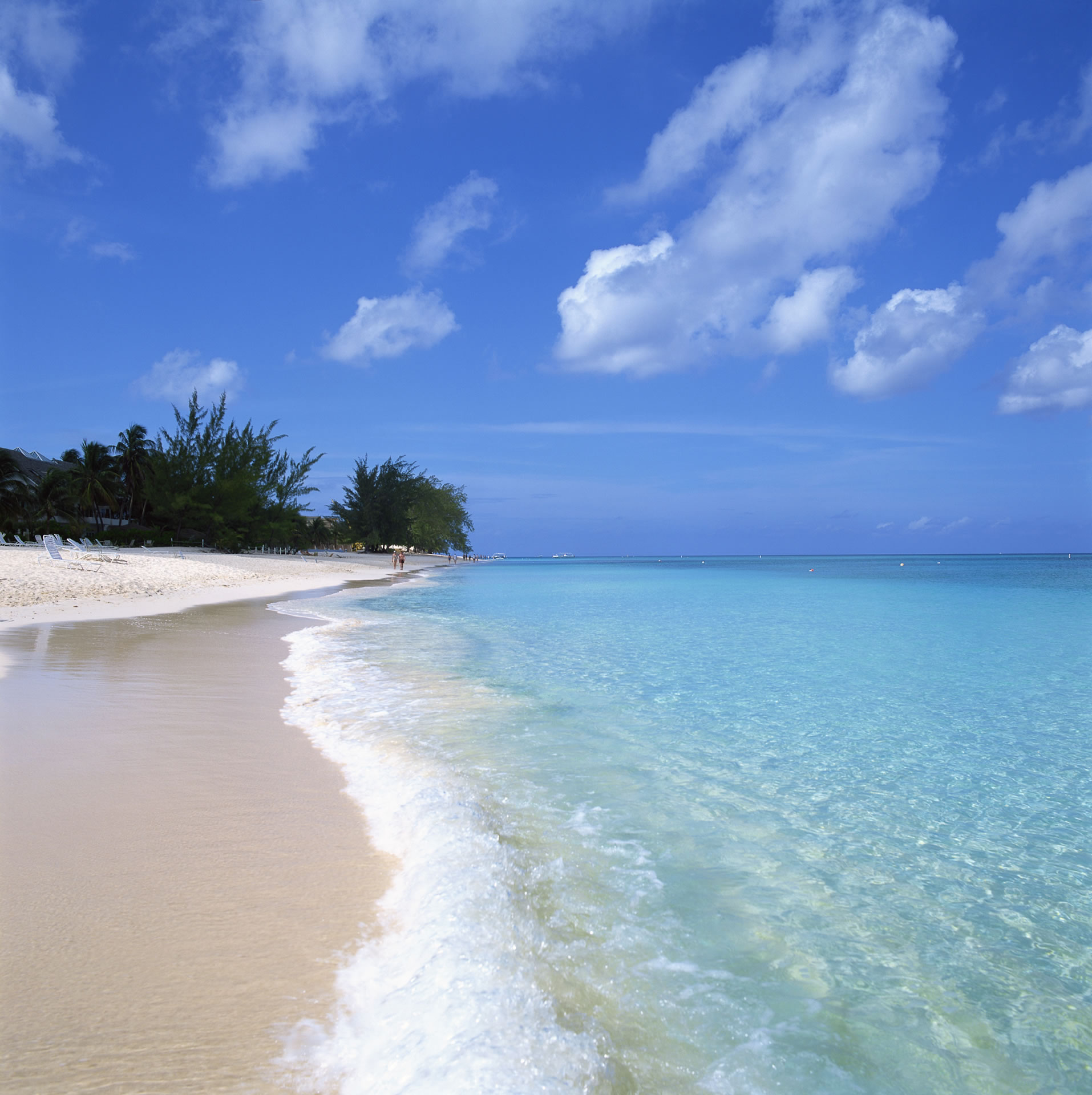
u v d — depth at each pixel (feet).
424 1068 7.76
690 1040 8.79
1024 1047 9.07
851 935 11.62
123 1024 8.34
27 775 17.37
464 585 140.87
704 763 21.03
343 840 14.19
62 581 71.26
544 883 12.78
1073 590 124.77
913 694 32.32
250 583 105.70
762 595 108.37
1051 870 14.38
